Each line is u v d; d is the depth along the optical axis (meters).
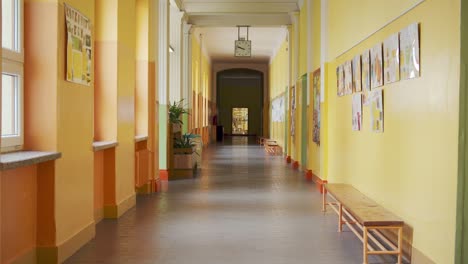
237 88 37.41
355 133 7.07
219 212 7.31
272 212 7.32
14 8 4.38
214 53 26.05
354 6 7.10
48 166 4.56
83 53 5.30
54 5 4.53
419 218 4.50
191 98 16.70
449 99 3.86
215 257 4.94
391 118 5.34
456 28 3.74
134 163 7.92
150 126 9.23
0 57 3.56
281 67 20.00
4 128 4.27
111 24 6.71
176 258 4.89
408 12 4.79
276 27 16.92
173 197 8.68
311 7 11.14
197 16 15.85
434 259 4.16
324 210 7.40
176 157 11.72
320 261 4.82
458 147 3.71
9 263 4.05
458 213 3.73
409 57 4.71
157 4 9.55
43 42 4.54
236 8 14.57
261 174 12.24
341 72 7.99
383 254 4.96
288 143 15.64
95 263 4.72
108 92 6.75
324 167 9.30
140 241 5.55
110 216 6.84
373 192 6.08
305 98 12.63
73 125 5.03
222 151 20.70
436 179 4.12
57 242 4.65
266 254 5.05
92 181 5.69
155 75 9.34
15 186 4.19
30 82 4.54
